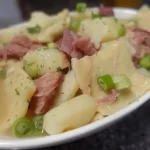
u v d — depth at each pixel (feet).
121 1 1.00
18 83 0.49
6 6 1.19
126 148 0.51
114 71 0.52
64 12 0.69
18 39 0.58
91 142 0.52
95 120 0.46
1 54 0.58
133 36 0.59
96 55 0.52
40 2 1.10
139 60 0.57
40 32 0.61
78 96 0.47
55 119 0.44
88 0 1.09
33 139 0.42
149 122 0.56
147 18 0.67
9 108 0.48
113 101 0.48
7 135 0.46
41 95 0.47
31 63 0.52
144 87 0.50
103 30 0.56
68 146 0.52
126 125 0.56
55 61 0.52
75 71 0.48
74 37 0.54
